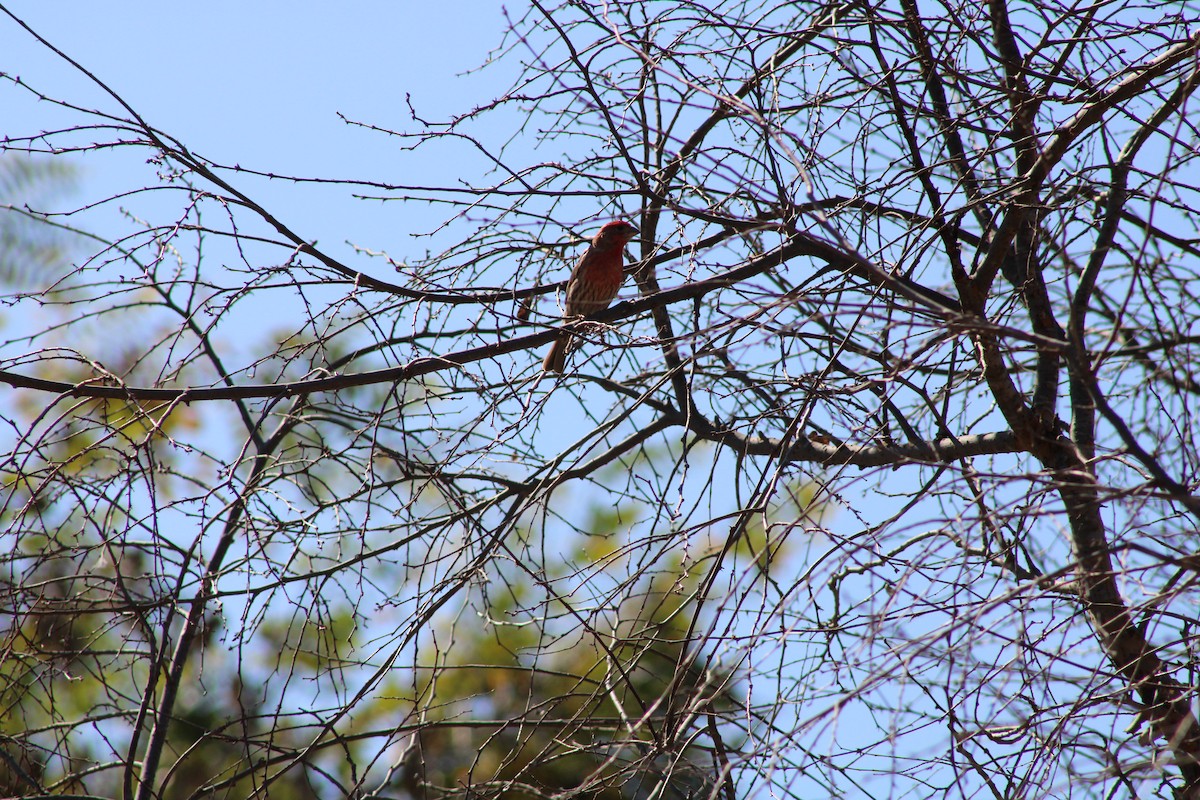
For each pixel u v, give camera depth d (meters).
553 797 8.83
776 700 8.17
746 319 8.53
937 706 9.04
